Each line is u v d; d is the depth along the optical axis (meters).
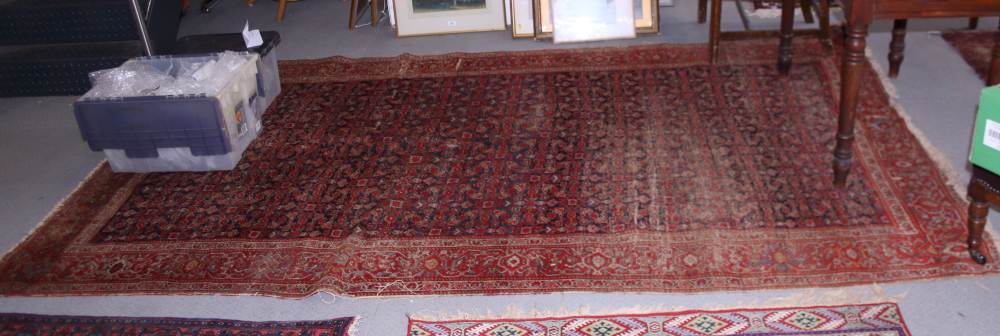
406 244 2.56
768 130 3.13
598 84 3.66
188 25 4.97
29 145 3.49
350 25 4.68
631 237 2.51
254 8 5.25
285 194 2.92
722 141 3.07
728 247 2.43
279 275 2.45
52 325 2.29
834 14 4.37
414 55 4.19
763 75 3.62
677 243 2.46
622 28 4.21
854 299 2.16
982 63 3.58
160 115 2.91
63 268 2.56
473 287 2.34
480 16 4.45
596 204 2.71
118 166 3.13
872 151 2.91
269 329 2.22
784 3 3.33
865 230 2.45
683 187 2.78
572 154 3.06
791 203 2.63
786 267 2.32
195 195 2.96
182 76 3.18
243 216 2.79
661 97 3.48
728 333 2.07
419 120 3.45
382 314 2.26
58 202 2.99
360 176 3.02
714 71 3.70
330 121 3.50
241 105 3.19
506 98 3.59
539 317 2.19
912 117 3.15
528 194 2.81
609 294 2.27
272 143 3.32
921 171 2.75
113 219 2.83
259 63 3.44
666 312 2.17
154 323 2.27
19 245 2.70
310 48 4.44
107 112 2.91
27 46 4.01
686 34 4.22
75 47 3.96
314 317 2.26
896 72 3.50
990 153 1.95
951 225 2.43
